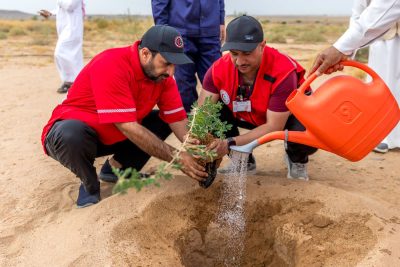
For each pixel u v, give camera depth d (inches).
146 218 129.4
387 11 122.2
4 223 140.3
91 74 130.3
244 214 139.3
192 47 199.9
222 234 141.2
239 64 132.9
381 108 117.5
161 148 128.9
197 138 124.8
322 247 122.3
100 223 126.6
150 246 123.1
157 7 197.3
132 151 155.6
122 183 81.6
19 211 147.7
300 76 144.1
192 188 141.2
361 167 180.4
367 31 124.4
